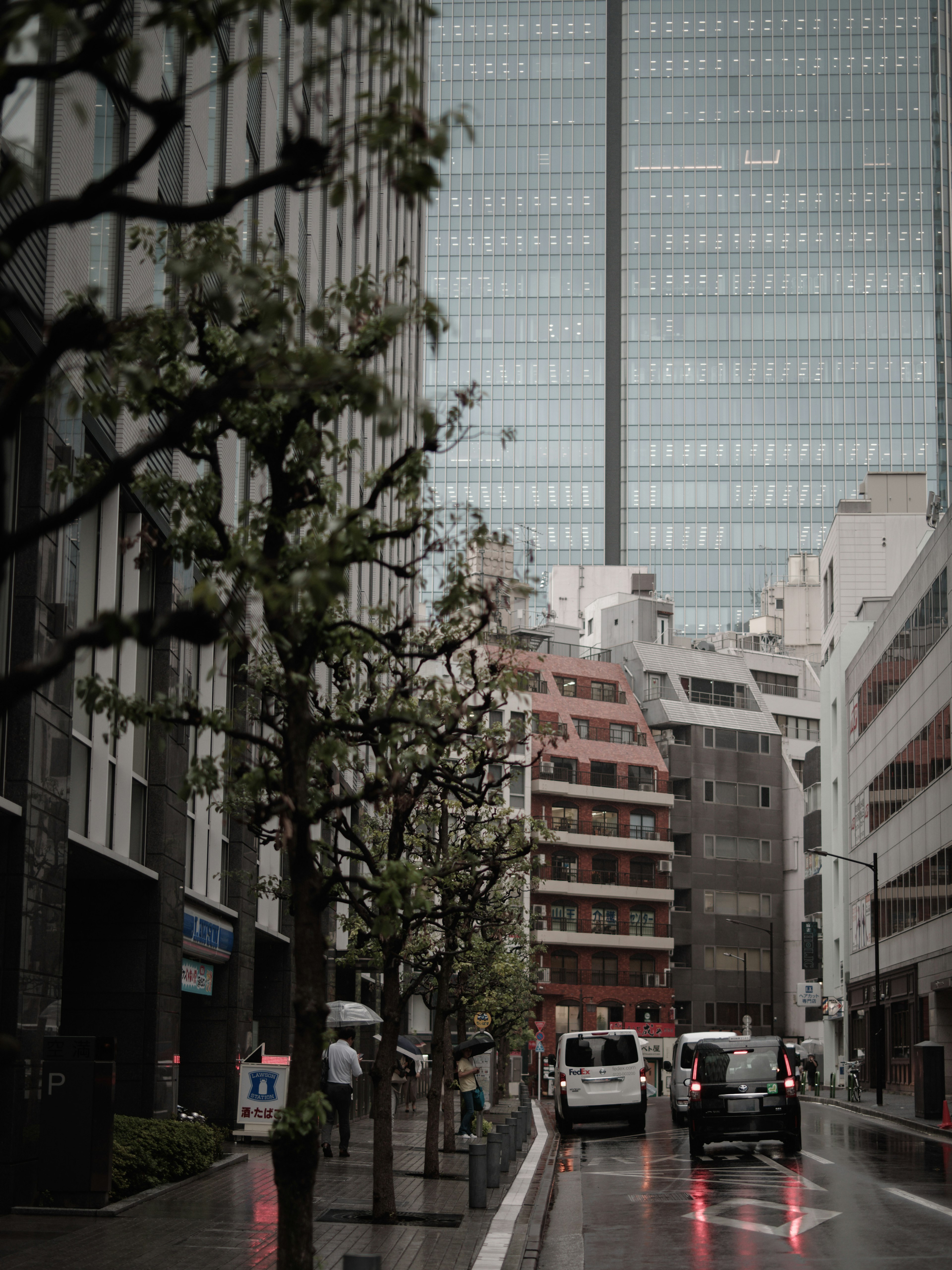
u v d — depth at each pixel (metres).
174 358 8.85
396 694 10.23
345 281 36.41
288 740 9.20
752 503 173.50
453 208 181.00
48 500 14.66
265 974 31.00
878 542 84.25
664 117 182.25
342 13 5.09
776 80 182.12
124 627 4.62
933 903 54.69
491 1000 37.78
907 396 174.62
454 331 176.88
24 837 13.89
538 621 111.31
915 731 58.28
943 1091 37.66
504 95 183.75
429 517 9.50
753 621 142.25
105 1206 14.31
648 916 95.00
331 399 8.47
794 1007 101.75
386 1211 14.52
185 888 21.70
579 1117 33.16
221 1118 25.00
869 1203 18.11
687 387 176.12
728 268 178.62
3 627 14.21
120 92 4.85
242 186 5.06
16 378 5.09
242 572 7.42
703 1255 13.67
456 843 18.73
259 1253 11.87
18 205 13.24
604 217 180.38
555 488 174.38
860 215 179.00
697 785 102.25
